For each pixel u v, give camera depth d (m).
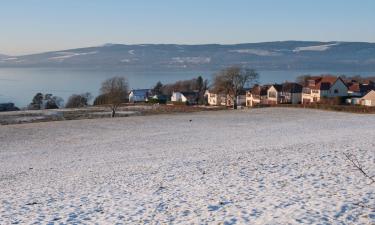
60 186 20.25
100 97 127.12
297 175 18.95
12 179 23.64
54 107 136.62
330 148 27.17
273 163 22.56
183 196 16.42
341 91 103.81
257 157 25.27
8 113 93.38
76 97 144.75
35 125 57.22
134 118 64.94
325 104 85.06
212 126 53.12
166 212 14.19
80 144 40.50
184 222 12.91
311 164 21.41
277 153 26.50
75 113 91.44
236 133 45.19
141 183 19.70
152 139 42.16
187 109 94.56
